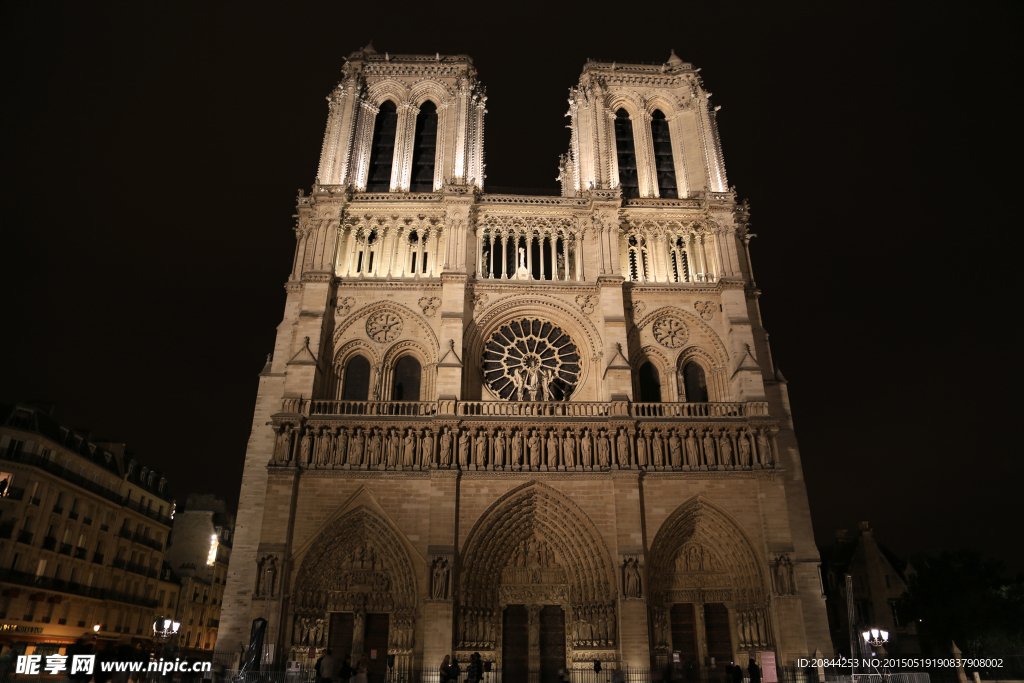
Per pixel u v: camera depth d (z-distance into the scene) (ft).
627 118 246.27
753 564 171.53
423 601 162.09
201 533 321.32
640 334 202.39
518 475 174.50
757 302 211.41
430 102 246.06
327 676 124.06
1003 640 198.39
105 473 244.83
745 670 165.68
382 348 196.54
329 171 219.41
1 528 194.59
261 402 189.16
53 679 131.85
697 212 217.97
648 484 176.55
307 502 171.53
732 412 187.42
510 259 217.97
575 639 166.71
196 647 304.50
